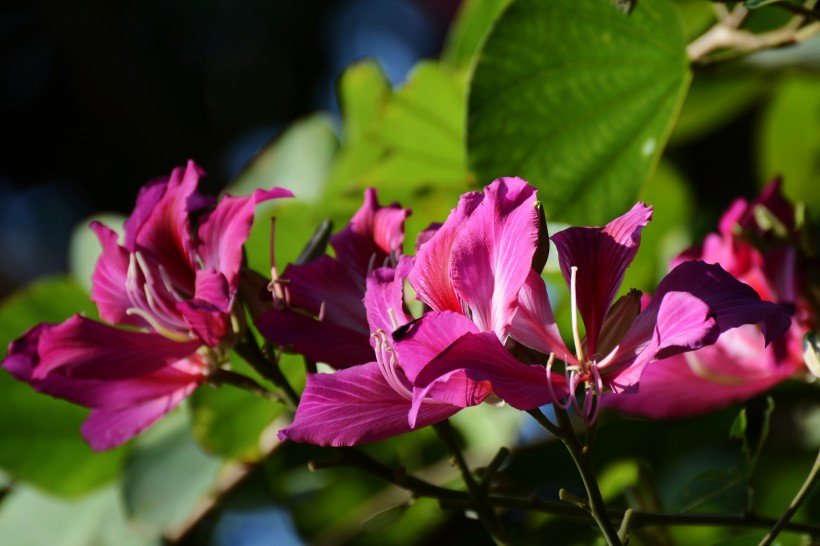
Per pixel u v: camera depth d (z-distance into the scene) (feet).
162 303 3.07
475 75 3.34
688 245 4.01
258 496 4.01
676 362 3.27
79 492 3.79
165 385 3.09
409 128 3.77
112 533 3.75
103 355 3.03
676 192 4.03
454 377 2.75
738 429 3.04
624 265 2.81
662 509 3.18
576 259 2.82
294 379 3.55
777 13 3.53
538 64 3.34
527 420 3.75
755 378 3.25
